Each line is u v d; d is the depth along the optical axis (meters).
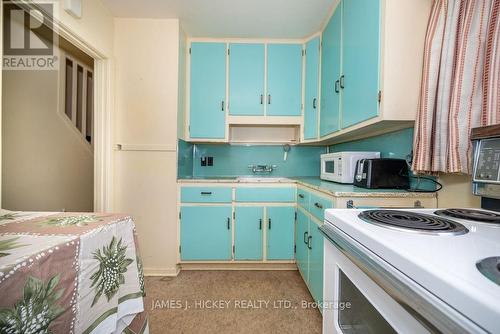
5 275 0.43
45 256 0.51
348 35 1.50
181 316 1.46
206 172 2.59
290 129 2.63
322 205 1.39
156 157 2.01
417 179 1.32
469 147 0.90
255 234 2.07
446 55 0.98
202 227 2.05
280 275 2.01
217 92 2.27
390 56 1.13
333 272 0.79
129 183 2.00
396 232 0.58
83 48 1.69
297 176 2.63
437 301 0.36
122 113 1.99
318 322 1.42
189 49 2.25
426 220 0.67
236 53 2.27
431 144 1.06
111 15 1.91
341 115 1.61
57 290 0.54
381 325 0.54
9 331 0.43
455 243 0.50
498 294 0.31
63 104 2.00
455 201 1.08
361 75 1.33
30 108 1.69
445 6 1.00
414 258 0.42
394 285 0.44
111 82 1.92
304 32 2.14
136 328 0.89
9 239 0.59
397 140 1.47
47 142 1.84
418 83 1.14
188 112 2.26
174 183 2.02
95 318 0.66
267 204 2.07
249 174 2.61
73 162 2.10
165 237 2.02
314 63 2.16
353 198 1.20
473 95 0.89
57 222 0.75
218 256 2.06
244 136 2.62
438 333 0.35
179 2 1.76
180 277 1.97
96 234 0.68
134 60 1.99
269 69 2.28
